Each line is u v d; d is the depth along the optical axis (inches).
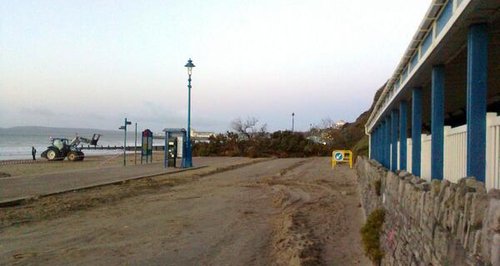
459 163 262.2
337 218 621.0
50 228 536.1
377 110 633.0
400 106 427.2
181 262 417.4
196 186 974.4
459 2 186.9
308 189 930.7
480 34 198.2
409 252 246.4
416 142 340.8
